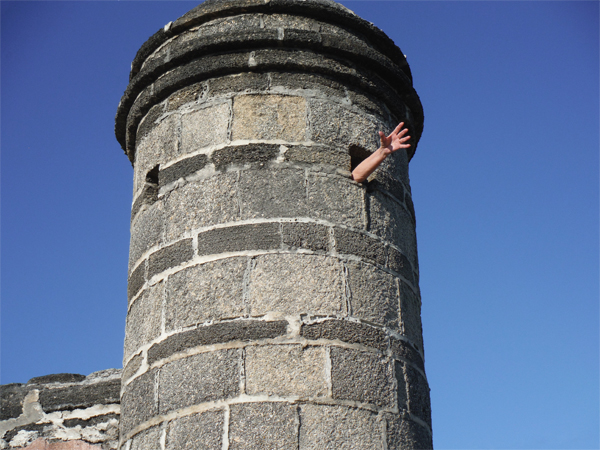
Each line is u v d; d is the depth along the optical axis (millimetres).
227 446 5027
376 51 6633
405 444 5324
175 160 6172
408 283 6039
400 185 6465
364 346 5438
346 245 5727
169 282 5734
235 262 5562
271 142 5965
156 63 6539
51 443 6953
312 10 6574
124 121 7031
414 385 5633
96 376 7211
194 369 5332
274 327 5324
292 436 5023
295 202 5746
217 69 6258
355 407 5211
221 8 6586
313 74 6297
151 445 5312
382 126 6488
